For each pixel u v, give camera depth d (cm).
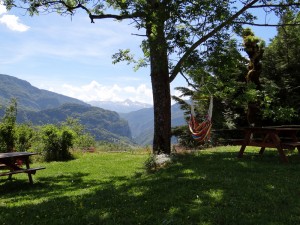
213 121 2850
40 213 871
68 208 897
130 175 1554
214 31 1709
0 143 2528
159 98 1886
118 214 797
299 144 1354
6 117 2633
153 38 1694
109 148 3312
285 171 1173
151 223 729
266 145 1415
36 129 2733
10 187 1417
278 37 2914
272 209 779
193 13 1561
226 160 1467
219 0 1600
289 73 2834
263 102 2050
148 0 1725
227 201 845
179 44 1634
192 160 1544
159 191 1002
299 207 786
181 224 705
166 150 1873
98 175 1639
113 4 2194
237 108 2809
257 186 978
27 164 1491
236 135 2808
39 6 2106
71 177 1634
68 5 2152
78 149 3036
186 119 3028
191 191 958
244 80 2723
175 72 1867
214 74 1994
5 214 881
